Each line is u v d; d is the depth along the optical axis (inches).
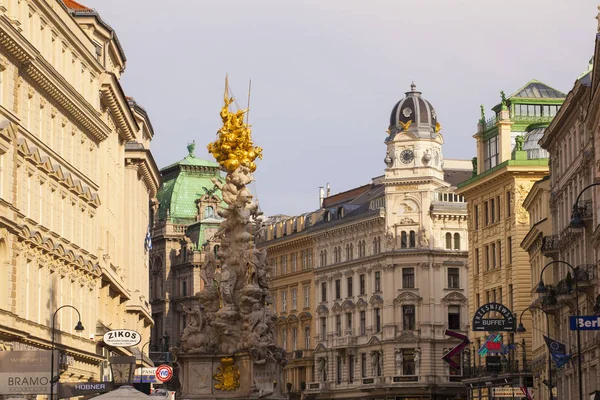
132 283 4950.8
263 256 2343.8
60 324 3309.5
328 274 7465.6
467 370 5890.8
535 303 4837.6
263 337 2285.9
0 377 2425.0
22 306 2910.9
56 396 2723.9
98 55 4094.5
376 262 6998.0
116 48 4350.4
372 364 6973.4
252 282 2309.3
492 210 5777.6
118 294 4483.3
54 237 3225.9
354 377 7160.4
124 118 4448.8
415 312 6801.2
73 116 3469.5
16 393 2426.2
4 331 2662.4
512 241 5482.3
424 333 6766.7
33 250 3016.7
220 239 2347.4
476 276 5935.0
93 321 3779.5
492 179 5654.5
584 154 3823.8
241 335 2284.7
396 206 6948.8
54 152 3218.5
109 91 4020.7
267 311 2315.5
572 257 4192.9
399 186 6948.8
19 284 2871.6
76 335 3496.6
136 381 3946.9
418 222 6879.9
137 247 5177.2
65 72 3403.1
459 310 6860.2
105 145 4079.7
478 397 5772.6
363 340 7101.4
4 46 2657.5
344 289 7317.9
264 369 2265.0
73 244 3449.8
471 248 5999.0
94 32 4047.7
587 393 3882.9
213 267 2335.1
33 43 3021.7
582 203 3917.3
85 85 3663.9
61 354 3021.7
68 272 3417.8
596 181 3543.3
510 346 4975.4
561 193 4402.1
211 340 2297.0
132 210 4985.2
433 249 6835.6
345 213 7440.9
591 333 3779.5
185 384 2284.7
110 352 4151.1
